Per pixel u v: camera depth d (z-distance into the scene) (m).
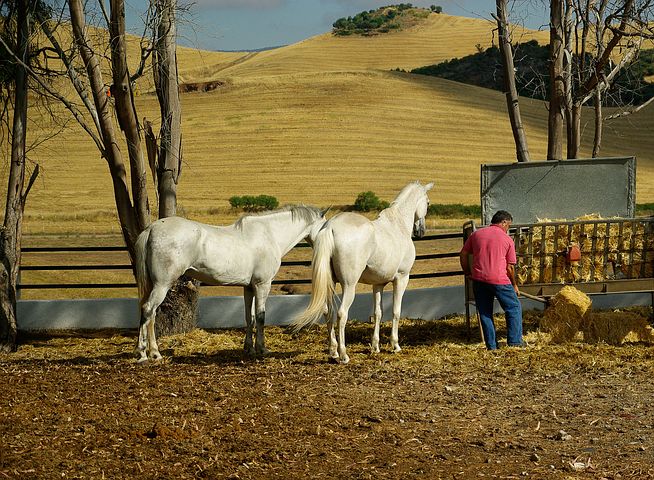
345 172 58.00
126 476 5.39
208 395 7.88
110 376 8.93
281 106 74.00
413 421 7.00
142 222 12.34
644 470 5.71
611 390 8.23
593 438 6.50
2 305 11.52
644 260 11.08
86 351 11.47
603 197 12.40
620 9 13.73
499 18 14.24
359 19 125.25
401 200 10.56
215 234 9.96
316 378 8.83
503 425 6.90
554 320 11.00
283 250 10.59
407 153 63.31
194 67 96.38
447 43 110.69
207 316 13.35
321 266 9.23
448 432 6.66
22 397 7.69
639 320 10.91
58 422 6.70
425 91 79.62
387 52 109.12
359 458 5.92
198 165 59.62
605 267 11.08
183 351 11.06
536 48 68.19
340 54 108.75
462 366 9.55
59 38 12.91
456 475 5.58
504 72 14.41
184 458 5.80
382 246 9.76
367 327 12.90
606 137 70.31
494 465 5.81
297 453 5.99
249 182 55.38
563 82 14.06
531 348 10.56
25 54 12.17
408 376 8.97
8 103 13.24
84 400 7.58
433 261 23.97
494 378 8.85
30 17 12.32
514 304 10.64
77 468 5.51
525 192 12.55
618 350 10.35
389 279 10.17
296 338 12.12
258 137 65.94
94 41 11.98
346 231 9.38
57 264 25.12
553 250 11.02
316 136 66.19
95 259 26.55
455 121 72.12
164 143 12.49
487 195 12.64
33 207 44.75
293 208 10.64
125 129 12.07
